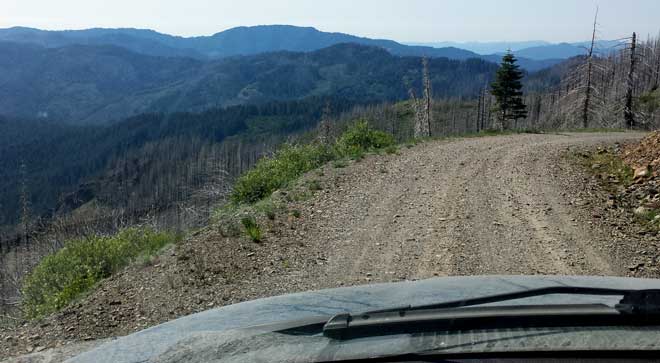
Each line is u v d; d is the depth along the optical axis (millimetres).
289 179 13938
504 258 7148
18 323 6516
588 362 1037
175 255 7887
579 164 13656
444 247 7723
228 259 7555
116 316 5898
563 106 50906
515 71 65062
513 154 16312
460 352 1075
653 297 1228
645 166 11406
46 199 175125
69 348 5059
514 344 1089
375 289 1954
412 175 13453
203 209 17000
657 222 8234
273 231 8938
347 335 1212
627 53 37750
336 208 10391
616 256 7016
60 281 8281
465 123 126000
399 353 1090
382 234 8562
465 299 1623
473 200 10516
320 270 7043
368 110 172375
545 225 8594
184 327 1571
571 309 1223
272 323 1415
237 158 127125
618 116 39562
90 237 10250
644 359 1034
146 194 122500
